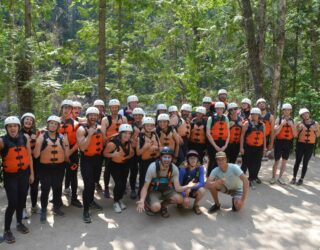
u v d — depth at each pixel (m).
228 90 16.53
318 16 13.74
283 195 7.02
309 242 5.02
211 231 5.32
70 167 6.22
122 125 5.94
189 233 5.25
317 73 15.25
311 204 6.54
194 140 7.41
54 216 5.85
